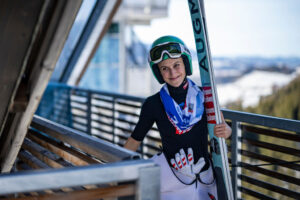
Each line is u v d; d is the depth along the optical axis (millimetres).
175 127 1640
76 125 4723
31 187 979
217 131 1682
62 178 1000
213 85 1683
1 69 1229
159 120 1675
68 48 5438
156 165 1101
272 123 2016
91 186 1369
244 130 2289
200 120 1677
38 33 1248
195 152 1650
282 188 2109
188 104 1651
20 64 1245
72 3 1106
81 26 4934
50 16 1191
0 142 1758
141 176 1076
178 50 1596
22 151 2123
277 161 2109
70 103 4793
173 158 1648
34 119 1892
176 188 1624
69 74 5887
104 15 4801
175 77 1618
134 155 1131
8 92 1323
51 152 1758
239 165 2283
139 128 1716
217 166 1755
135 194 1110
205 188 1656
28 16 1133
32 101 1396
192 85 1688
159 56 1609
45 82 1325
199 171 1640
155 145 3221
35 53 1303
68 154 1522
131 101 3590
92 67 12102
